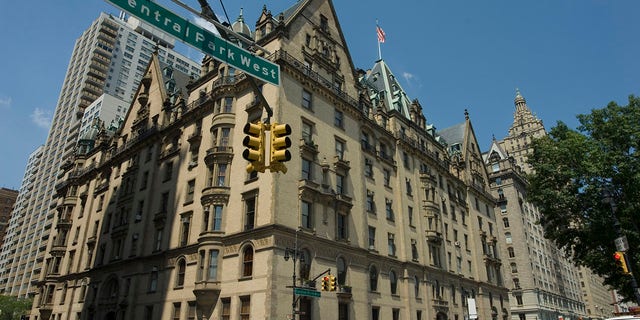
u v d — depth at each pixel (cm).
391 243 4956
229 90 4528
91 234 6094
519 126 15962
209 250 3862
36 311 6462
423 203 5800
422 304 5044
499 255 7538
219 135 4366
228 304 3638
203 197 4134
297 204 3838
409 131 6150
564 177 4116
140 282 4672
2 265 14325
